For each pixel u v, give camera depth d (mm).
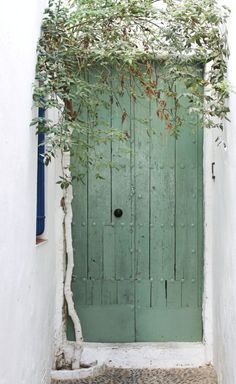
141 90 3875
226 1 3045
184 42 3230
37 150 2975
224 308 3264
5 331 2082
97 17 3189
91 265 4078
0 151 1972
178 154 4051
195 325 4074
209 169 3932
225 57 3064
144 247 4078
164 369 3887
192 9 3086
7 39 2074
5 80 2047
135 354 3977
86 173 4043
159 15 3213
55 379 3629
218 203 3520
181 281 4078
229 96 2963
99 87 3490
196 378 3688
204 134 3996
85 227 4074
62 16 3084
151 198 4062
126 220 4074
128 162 4047
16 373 2324
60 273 3924
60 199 3912
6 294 2092
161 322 4086
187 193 4062
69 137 2996
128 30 3336
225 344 3229
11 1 2131
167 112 3914
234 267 2896
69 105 3383
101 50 3195
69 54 3166
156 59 3625
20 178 2373
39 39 2965
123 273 4086
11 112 2164
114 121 3994
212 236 3883
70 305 3898
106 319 4082
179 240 4074
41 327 3148
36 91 2734
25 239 2521
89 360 3951
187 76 3178
